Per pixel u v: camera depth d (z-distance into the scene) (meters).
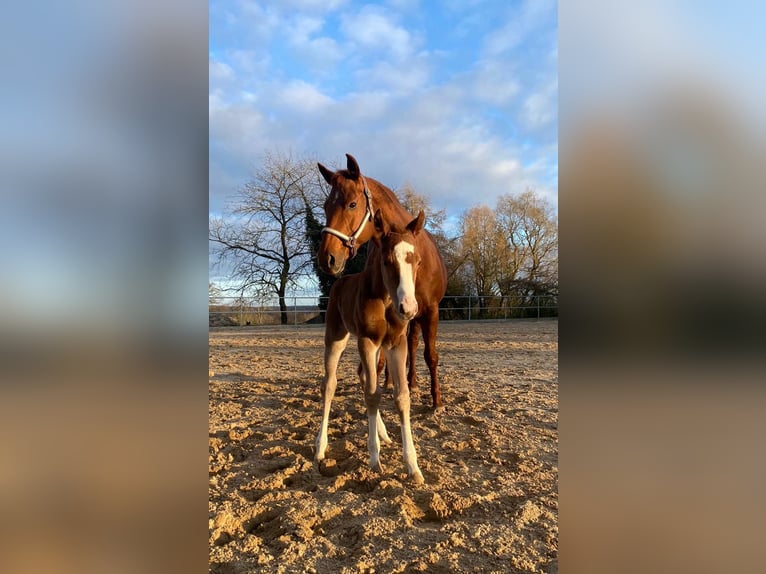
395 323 3.46
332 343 4.00
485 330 15.62
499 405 5.37
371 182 4.55
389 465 3.58
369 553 2.38
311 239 25.20
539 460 3.65
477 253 27.53
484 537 2.52
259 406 5.49
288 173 24.69
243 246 25.19
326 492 3.13
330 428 4.55
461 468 3.51
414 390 5.97
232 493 3.11
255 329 18.42
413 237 3.30
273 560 2.33
